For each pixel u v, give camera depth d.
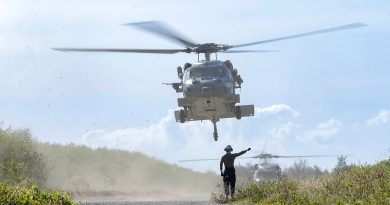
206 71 71.25
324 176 47.00
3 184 33.59
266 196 44.06
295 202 38.03
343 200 35.25
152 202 44.59
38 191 34.00
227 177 48.38
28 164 65.31
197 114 73.00
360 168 44.34
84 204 41.09
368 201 33.75
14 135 68.81
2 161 62.97
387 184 36.50
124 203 42.88
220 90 70.00
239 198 47.19
